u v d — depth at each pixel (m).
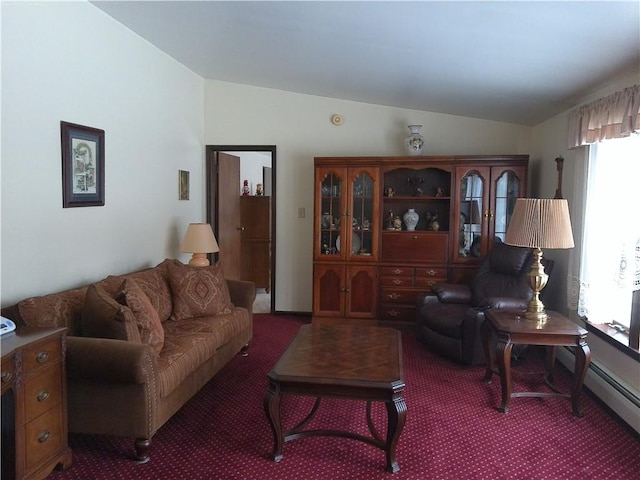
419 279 4.98
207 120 5.51
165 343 3.01
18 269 2.81
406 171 5.23
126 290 2.77
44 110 2.96
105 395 2.47
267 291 6.97
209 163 5.53
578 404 3.04
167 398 2.68
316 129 5.42
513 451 2.61
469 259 4.87
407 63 3.62
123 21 3.69
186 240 4.53
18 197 2.79
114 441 2.71
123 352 2.37
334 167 5.01
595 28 2.39
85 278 3.40
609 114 3.08
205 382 3.25
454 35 2.85
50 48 2.99
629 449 2.64
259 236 6.88
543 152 4.78
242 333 4.02
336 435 2.63
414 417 3.01
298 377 2.41
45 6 2.94
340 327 3.30
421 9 2.54
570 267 3.80
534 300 3.23
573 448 2.65
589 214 3.47
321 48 3.64
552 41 2.66
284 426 2.89
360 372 2.46
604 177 3.29
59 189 3.11
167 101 4.59
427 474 2.39
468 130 5.24
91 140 3.41
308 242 5.55
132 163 3.98
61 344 2.34
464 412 3.09
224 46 4.08
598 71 3.03
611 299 3.33
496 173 4.74
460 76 3.73
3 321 2.27
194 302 3.70
